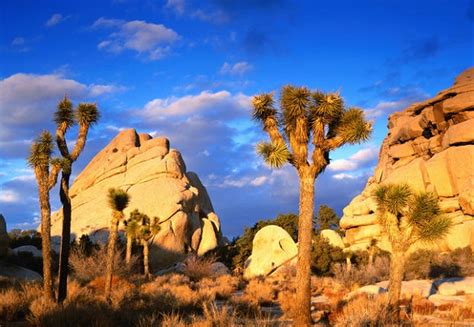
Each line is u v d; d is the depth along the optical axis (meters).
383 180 61.66
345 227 57.66
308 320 12.39
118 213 20.78
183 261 59.78
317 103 13.06
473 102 54.72
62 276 15.73
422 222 14.16
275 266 46.00
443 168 54.06
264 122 13.73
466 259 38.19
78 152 16.70
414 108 67.81
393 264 14.14
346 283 31.20
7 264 36.78
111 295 19.47
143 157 74.88
